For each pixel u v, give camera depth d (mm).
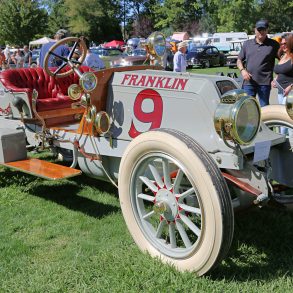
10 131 4102
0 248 3213
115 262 2916
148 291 2557
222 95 2879
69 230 3523
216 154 2859
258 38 5410
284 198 3027
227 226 2439
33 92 4324
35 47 38250
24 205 4066
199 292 2512
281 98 5348
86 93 3500
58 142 4094
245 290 2559
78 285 2674
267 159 3080
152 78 3357
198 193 2514
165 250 2871
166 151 2648
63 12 63188
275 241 3201
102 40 63656
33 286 2674
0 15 39375
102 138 3623
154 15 64312
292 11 48156
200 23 55438
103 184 4574
